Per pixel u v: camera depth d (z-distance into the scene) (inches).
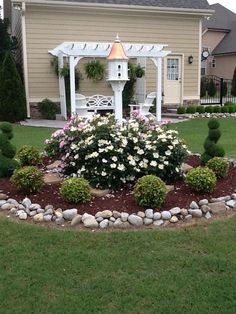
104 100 505.0
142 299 109.2
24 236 146.4
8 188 192.7
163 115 578.6
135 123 204.7
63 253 133.8
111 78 316.8
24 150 238.2
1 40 596.1
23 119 515.2
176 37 612.1
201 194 183.8
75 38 559.2
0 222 158.9
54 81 558.9
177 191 187.6
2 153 215.3
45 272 122.3
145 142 196.7
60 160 224.4
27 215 164.7
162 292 112.0
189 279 118.3
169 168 199.0
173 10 587.2
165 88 626.5
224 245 140.1
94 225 153.8
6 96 496.1
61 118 550.3
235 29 1268.5
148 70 613.6
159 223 156.7
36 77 550.9
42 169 230.2
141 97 593.9
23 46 539.2
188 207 168.7
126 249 136.5
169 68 623.2
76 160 201.0
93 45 463.8
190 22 615.5
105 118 210.1
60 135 213.2
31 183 181.5
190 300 108.7
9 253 134.3
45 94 558.3
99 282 117.0
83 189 170.1
